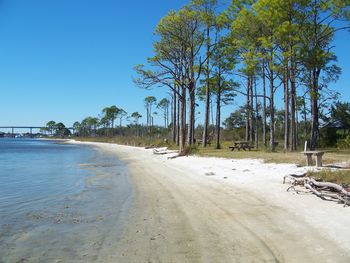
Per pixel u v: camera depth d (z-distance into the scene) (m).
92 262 7.49
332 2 29.17
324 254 7.49
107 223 10.63
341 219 9.70
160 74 39.62
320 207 11.08
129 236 9.27
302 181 14.30
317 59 29.48
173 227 10.02
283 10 29.61
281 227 9.51
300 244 8.16
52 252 8.13
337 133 40.69
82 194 15.89
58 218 11.30
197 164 26.03
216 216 11.05
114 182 19.86
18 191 16.84
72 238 9.16
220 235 9.14
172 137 61.88
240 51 36.59
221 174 19.81
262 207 11.78
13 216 11.60
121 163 33.88
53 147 84.19
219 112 41.69
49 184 19.30
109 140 117.50
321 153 18.23
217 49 39.16
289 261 7.25
